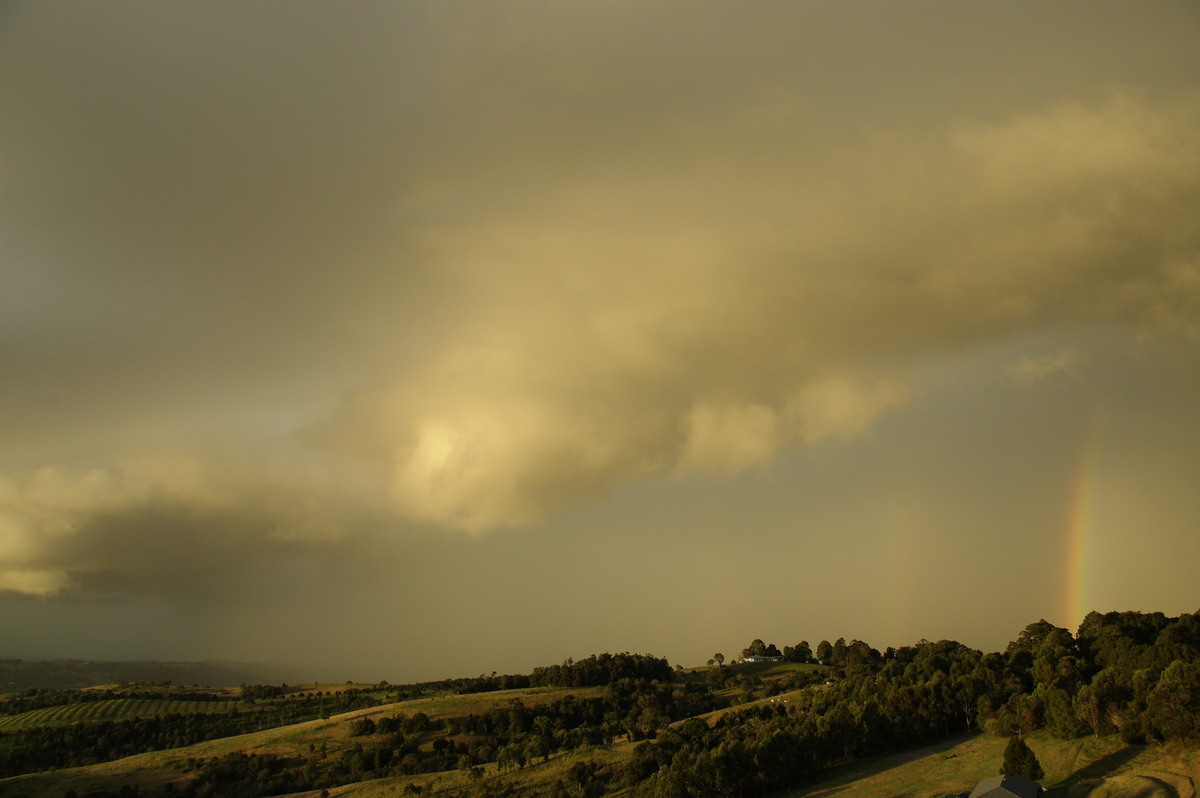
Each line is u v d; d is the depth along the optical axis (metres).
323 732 188.00
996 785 75.94
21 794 152.75
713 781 101.56
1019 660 147.62
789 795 100.50
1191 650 112.62
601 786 123.06
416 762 161.00
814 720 119.06
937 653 166.25
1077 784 80.25
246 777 160.62
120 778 161.25
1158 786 73.38
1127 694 92.88
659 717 179.12
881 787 94.12
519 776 141.88
